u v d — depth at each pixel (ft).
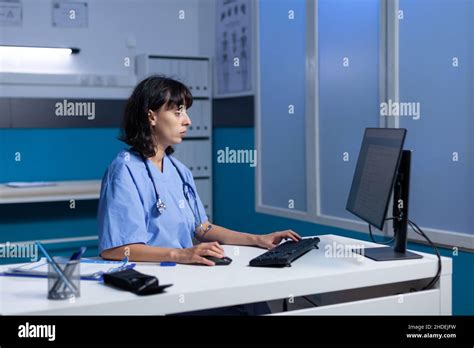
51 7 14.34
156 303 4.49
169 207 6.43
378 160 5.86
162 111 6.40
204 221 7.14
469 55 8.61
